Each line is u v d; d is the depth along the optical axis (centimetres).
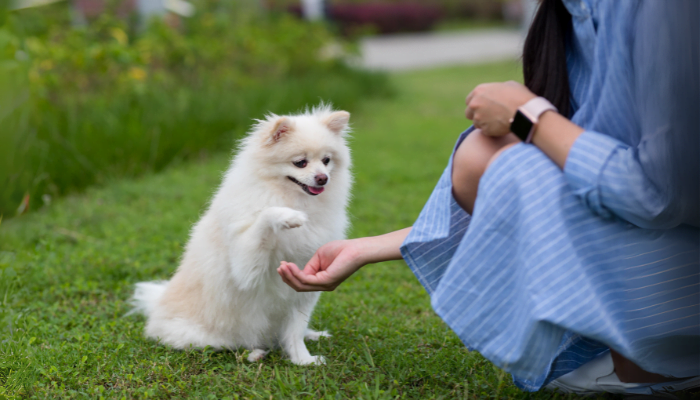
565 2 198
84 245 437
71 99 662
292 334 282
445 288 192
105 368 258
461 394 228
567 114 207
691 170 167
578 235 177
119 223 478
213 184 581
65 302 342
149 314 311
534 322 173
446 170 211
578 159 173
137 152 623
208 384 246
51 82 625
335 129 315
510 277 183
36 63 632
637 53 175
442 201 204
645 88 171
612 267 180
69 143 575
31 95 560
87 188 562
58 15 804
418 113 1039
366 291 369
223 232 278
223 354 282
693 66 165
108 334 298
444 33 3070
